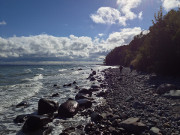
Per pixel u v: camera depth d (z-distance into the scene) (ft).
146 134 15.08
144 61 79.25
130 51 183.42
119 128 17.11
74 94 43.37
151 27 63.05
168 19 58.70
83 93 38.78
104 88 49.37
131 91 37.52
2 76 104.83
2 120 23.75
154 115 19.20
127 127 16.90
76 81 72.84
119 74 85.71
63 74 117.08
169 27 53.83
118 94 37.04
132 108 23.71
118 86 48.88
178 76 46.83
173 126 15.53
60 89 51.80
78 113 25.52
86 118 23.11
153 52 60.49
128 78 64.18
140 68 86.89
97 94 39.40
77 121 22.13
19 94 42.88
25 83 67.15
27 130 19.85
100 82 66.08
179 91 25.81
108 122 19.77
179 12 57.67
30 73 132.46
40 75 109.29
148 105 23.57
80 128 19.38
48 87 55.98
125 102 28.12
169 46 49.93
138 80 53.42
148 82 45.65
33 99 37.47
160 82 41.83
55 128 20.07
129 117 20.35
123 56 245.65
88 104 28.84
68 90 49.83
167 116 18.34
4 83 68.85
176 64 48.19
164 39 51.88
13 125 21.83
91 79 75.51
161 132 14.73
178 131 14.44
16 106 31.19
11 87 54.75
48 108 26.73
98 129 18.13
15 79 84.58
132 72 86.89
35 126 19.83
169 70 50.26
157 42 55.31
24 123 21.94
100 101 33.12
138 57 89.61
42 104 26.91
